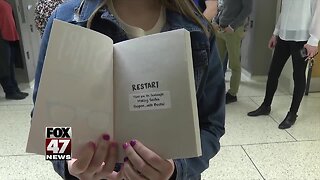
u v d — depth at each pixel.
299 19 2.51
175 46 0.49
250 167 2.19
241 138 2.59
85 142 0.51
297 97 2.75
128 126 0.52
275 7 3.96
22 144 2.49
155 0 0.70
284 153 2.36
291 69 3.58
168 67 0.50
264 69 4.17
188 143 0.50
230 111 3.16
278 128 2.76
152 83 0.51
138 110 0.52
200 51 0.68
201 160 0.67
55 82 0.48
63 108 0.49
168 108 0.50
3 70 3.39
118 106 0.53
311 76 3.62
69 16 0.64
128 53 0.52
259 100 3.47
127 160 0.52
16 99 3.49
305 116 2.99
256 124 2.85
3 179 2.06
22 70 3.83
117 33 0.65
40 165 2.21
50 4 1.34
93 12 0.63
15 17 3.58
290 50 2.71
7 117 3.02
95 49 0.51
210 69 0.73
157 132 0.51
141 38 0.52
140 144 0.51
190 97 0.49
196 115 0.50
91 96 0.51
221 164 2.22
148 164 0.50
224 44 3.25
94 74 0.51
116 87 0.53
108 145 0.52
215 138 0.74
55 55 0.48
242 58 4.45
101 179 0.55
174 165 0.59
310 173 2.12
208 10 2.47
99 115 0.52
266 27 4.03
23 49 3.72
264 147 2.45
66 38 0.48
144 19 0.69
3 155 2.33
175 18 0.69
